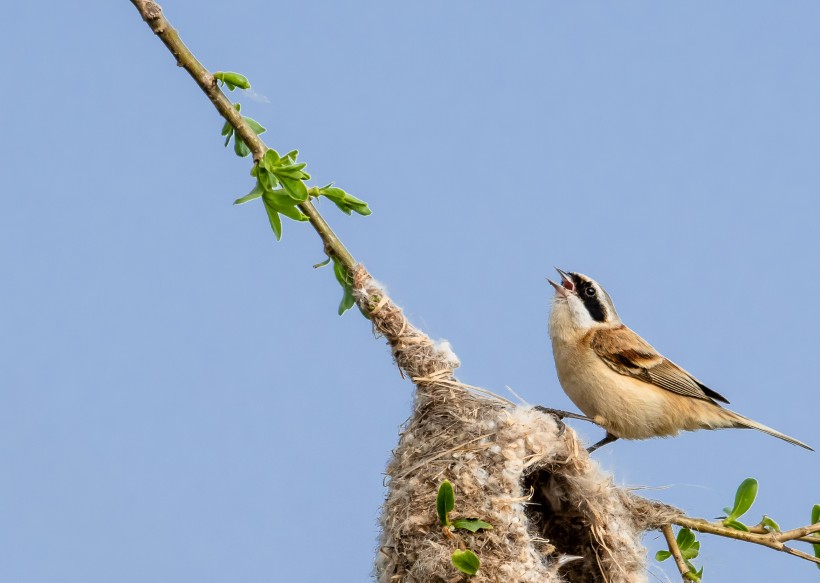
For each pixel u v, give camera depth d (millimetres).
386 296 11422
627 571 11336
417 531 10250
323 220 10977
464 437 10805
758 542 11227
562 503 11742
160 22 9914
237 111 10188
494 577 9867
